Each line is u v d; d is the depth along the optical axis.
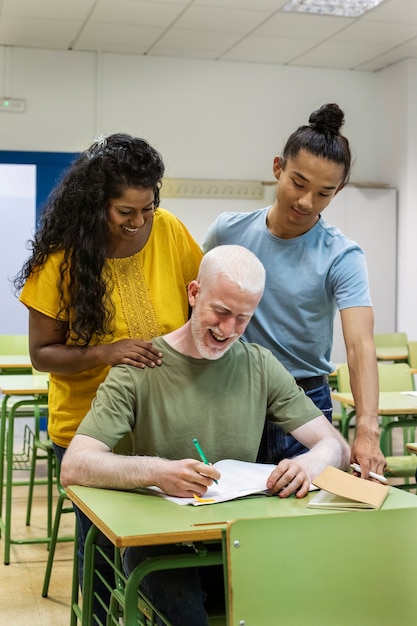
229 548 1.38
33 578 3.57
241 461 1.95
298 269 2.30
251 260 1.84
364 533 1.47
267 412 2.04
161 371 1.92
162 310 2.20
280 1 6.01
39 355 2.13
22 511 4.61
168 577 1.75
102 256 2.06
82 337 2.08
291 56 7.50
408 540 1.50
